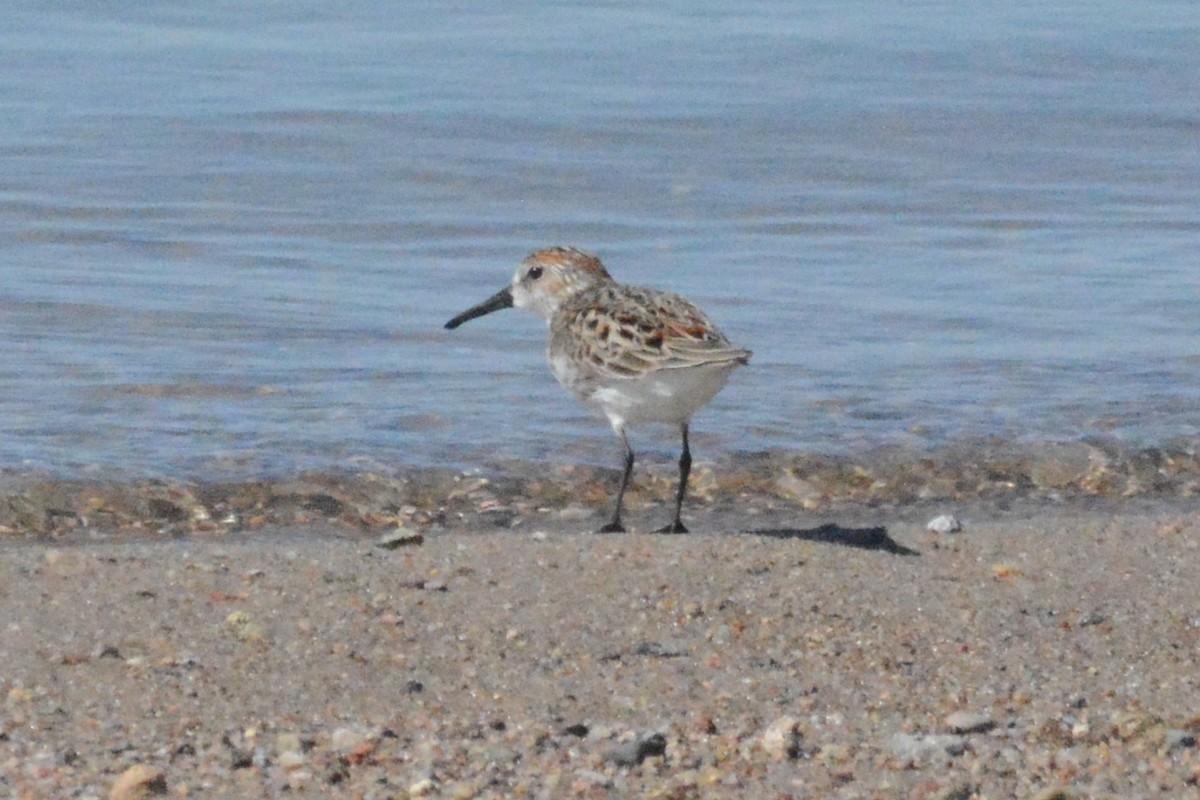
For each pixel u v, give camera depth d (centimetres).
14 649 985
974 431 1541
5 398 1564
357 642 1014
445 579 1116
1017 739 895
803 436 1522
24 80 3022
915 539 1237
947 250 2200
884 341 1809
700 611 1073
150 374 1648
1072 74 3250
